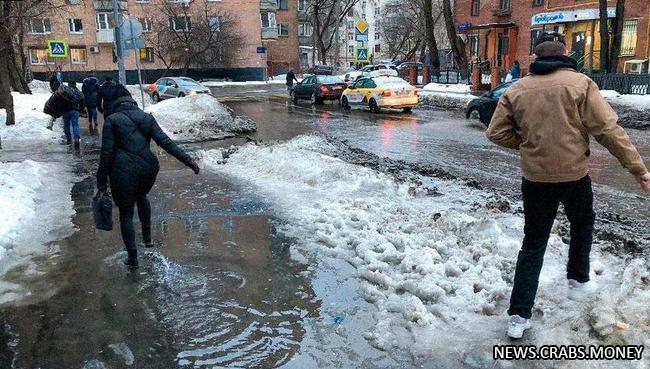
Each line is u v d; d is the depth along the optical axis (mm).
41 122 16406
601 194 7973
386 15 75625
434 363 3385
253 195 7762
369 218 6270
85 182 9078
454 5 42938
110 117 4961
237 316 4133
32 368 3465
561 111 3348
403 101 21891
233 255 5398
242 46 53125
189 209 7129
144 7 51438
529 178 3510
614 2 28453
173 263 5219
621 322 3453
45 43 50844
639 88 19625
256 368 3439
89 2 51281
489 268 4527
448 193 7727
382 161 10648
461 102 24562
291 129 16953
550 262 4547
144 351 3660
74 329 3961
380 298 4301
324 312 4160
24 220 6574
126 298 4461
